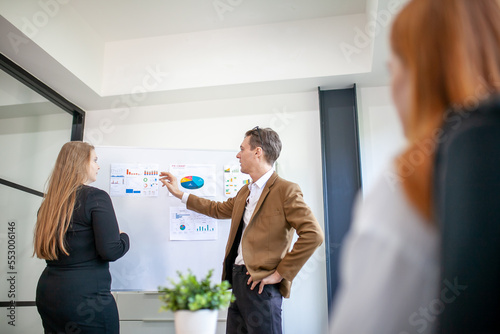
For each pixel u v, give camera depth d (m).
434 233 0.35
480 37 0.37
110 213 1.85
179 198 2.58
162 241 2.79
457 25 0.37
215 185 2.90
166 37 3.50
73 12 3.11
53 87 3.23
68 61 2.98
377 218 0.37
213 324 0.82
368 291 0.36
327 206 3.10
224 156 2.96
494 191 0.35
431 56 0.38
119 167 2.87
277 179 2.04
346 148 3.20
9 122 2.75
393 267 0.35
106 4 3.08
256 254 1.88
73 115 3.59
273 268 1.87
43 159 3.14
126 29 3.41
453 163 0.36
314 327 2.95
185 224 2.81
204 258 2.77
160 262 2.76
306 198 3.17
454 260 0.35
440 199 0.35
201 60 3.39
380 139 3.19
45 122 3.19
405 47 0.40
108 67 3.49
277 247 1.90
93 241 1.80
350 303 0.37
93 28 3.38
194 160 2.93
